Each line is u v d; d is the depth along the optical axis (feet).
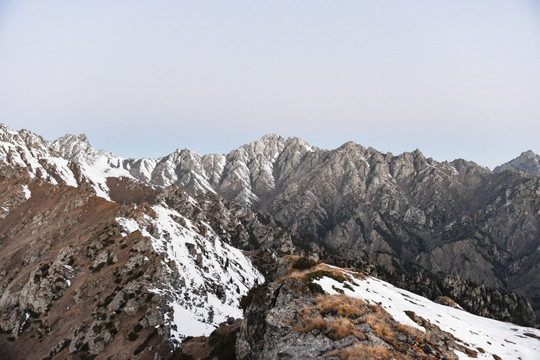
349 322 82.33
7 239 556.92
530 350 117.39
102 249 346.33
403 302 133.59
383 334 81.66
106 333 230.27
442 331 107.04
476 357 95.55
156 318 235.61
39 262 372.99
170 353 205.98
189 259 364.58
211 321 278.46
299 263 134.92
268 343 87.04
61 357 226.38
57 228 513.45
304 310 92.07
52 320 269.44
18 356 245.45
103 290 285.64
